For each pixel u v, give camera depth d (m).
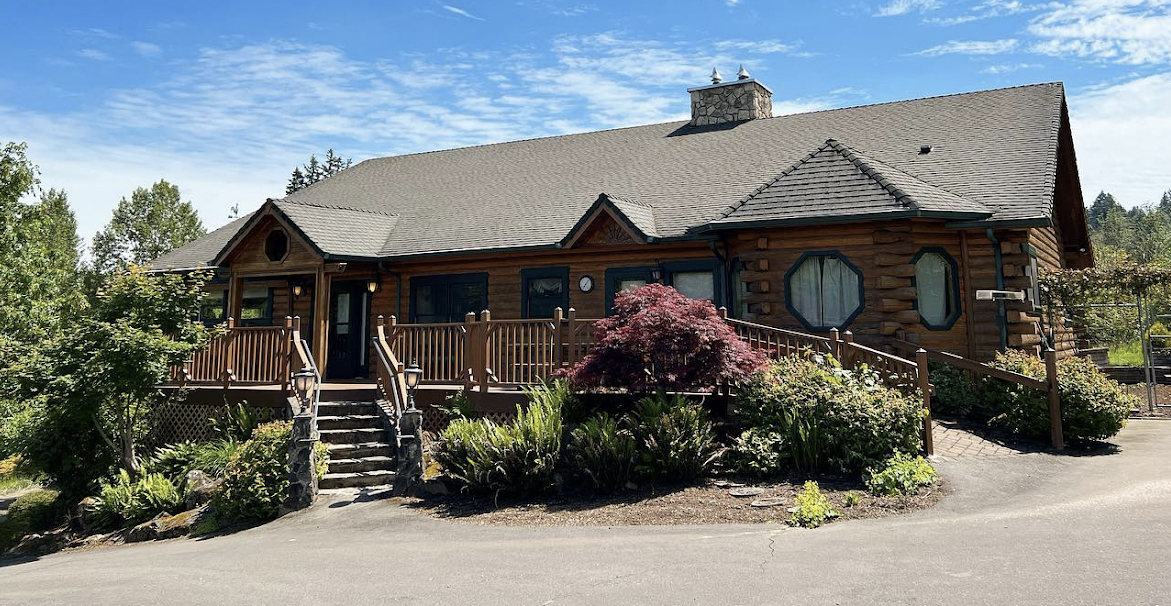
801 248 13.22
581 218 14.69
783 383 9.22
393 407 11.68
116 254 49.03
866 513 7.14
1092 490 7.64
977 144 15.17
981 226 12.43
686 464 8.64
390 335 12.65
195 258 19.28
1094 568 5.13
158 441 13.30
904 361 9.77
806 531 6.62
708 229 13.38
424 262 16.92
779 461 8.69
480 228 16.86
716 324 9.45
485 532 7.51
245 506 9.33
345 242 16.06
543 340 11.09
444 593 5.41
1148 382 15.23
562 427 9.34
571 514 7.93
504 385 11.21
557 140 22.31
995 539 5.99
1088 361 14.82
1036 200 12.48
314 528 8.38
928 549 5.80
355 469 10.54
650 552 6.20
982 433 10.76
